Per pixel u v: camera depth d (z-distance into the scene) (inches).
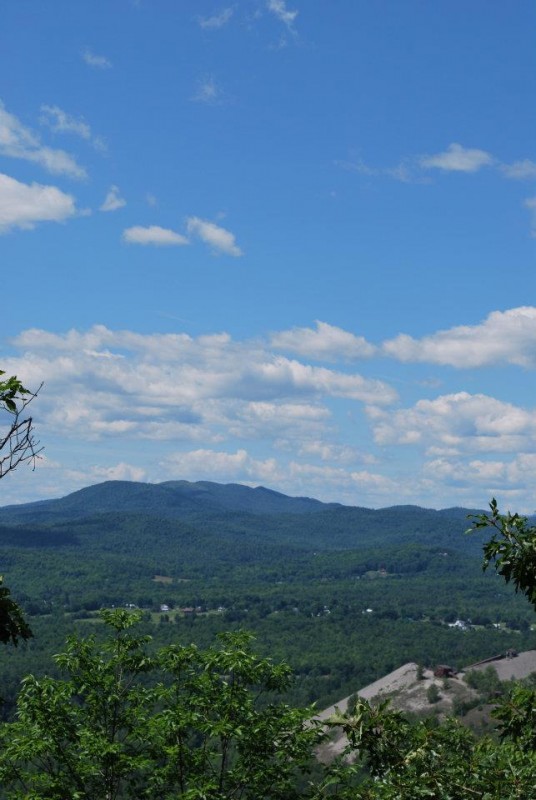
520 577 442.9
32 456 378.6
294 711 874.1
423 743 470.6
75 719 890.1
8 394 387.9
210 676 904.3
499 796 424.2
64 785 838.5
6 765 836.0
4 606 404.8
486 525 454.9
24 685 874.1
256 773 844.6
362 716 483.2
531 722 455.5
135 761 821.9
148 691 904.9
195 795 785.6
